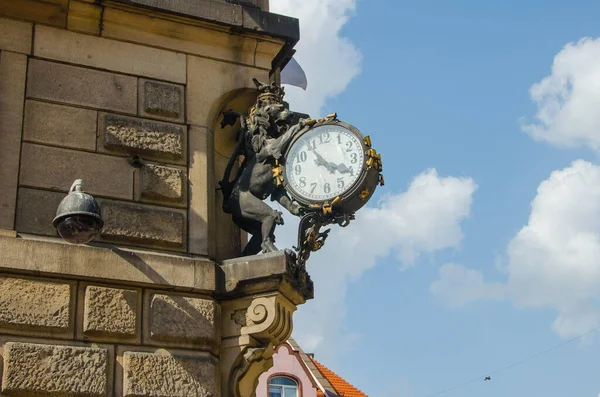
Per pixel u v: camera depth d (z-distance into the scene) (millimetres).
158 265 10492
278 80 12758
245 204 11195
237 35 12094
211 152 11617
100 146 10914
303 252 10812
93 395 9773
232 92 11945
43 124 10734
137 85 11406
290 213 10977
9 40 10906
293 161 10883
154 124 11289
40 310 9852
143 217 10766
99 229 9750
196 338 10422
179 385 10156
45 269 9945
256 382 11062
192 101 11641
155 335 10250
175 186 11078
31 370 9594
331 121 10883
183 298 10531
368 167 10500
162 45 11719
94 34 11383
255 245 11391
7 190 10273
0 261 9789
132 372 10008
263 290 10672
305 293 11094
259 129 11398
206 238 11039
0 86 10664
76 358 9828
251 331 10609
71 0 11211
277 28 12250
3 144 10430
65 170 10648
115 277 10234
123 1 11367
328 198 10562
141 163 11016
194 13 11742
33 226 10289
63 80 11023
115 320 10125
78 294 10102
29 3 11070
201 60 11883
